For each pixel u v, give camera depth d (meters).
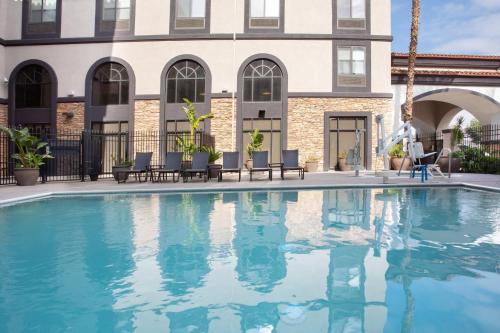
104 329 2.07
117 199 7.67
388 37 15.85
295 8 15.82
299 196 7.87
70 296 2.54
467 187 8.85
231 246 3.84
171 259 3.40
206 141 15.48
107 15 16.02
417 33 15.24
